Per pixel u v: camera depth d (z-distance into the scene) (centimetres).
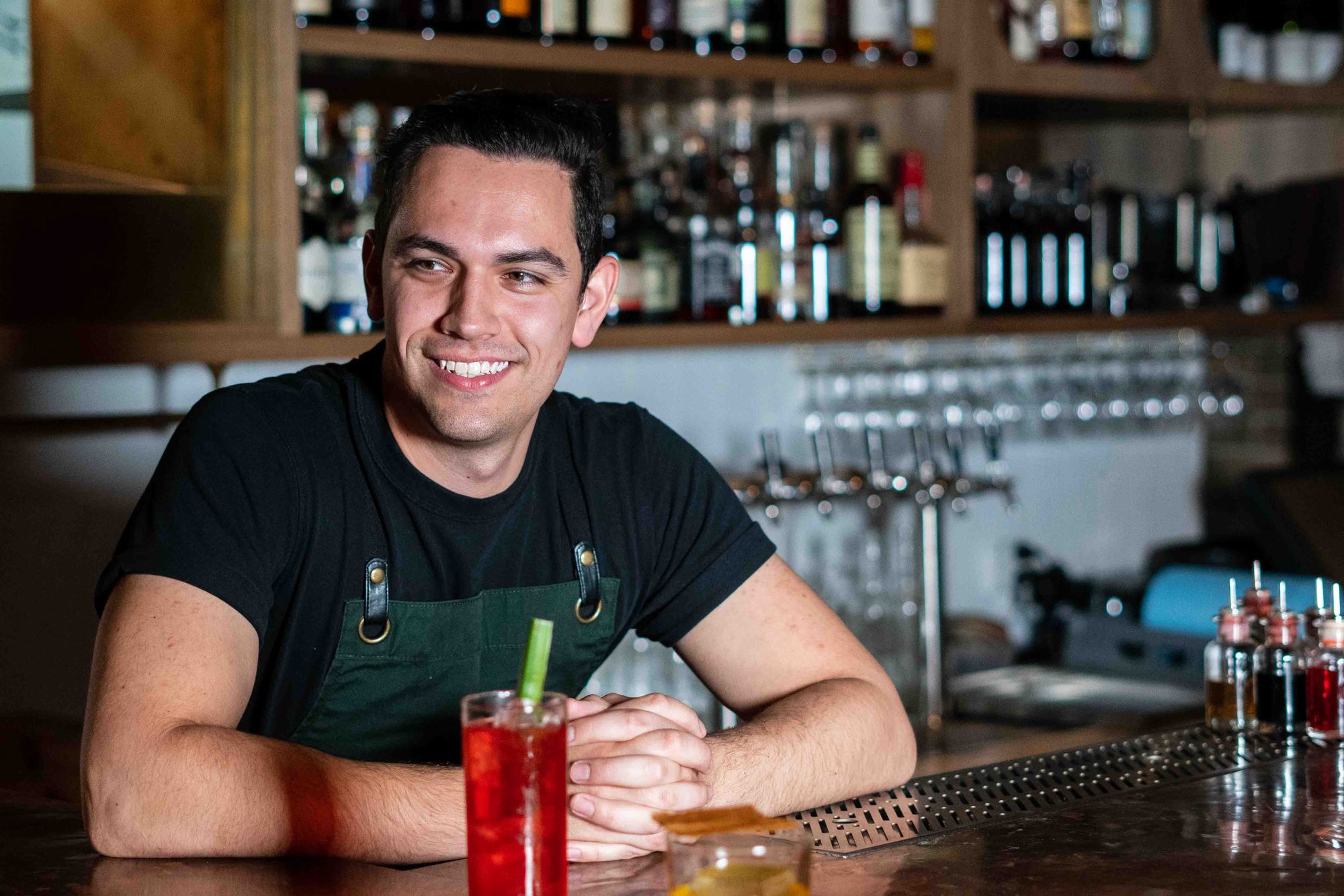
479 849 96
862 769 144
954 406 312
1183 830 125
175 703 126
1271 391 349
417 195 140
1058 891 108
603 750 127
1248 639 165
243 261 215
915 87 271
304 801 120
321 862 118
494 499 154
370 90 246
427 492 151
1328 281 334
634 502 166
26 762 218
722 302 257
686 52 244
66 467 233
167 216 218
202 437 143
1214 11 314
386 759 157
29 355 196
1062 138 336
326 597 150
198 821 120
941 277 276
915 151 280
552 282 142
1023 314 292
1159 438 354
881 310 269
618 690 258
